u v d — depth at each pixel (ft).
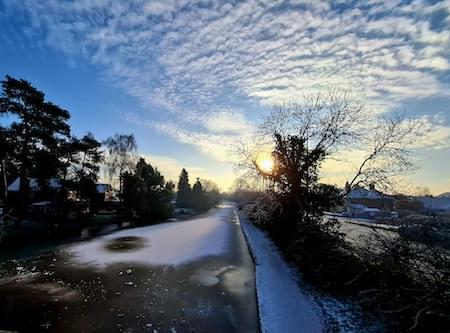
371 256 25.88
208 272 43.11
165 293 33.50
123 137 148.77
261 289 31.81
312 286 32.37
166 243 67.82
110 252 56.03
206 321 26.18
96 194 108.68
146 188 126.72
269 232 72.69
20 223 81.61
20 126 82.58
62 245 61.52
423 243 20.48
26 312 27.73
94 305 29.60
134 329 24.56
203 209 220.02
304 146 52.90
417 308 18.43
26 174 87.20
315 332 21.88
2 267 43.57
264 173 59.82
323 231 39.22
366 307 24.36
